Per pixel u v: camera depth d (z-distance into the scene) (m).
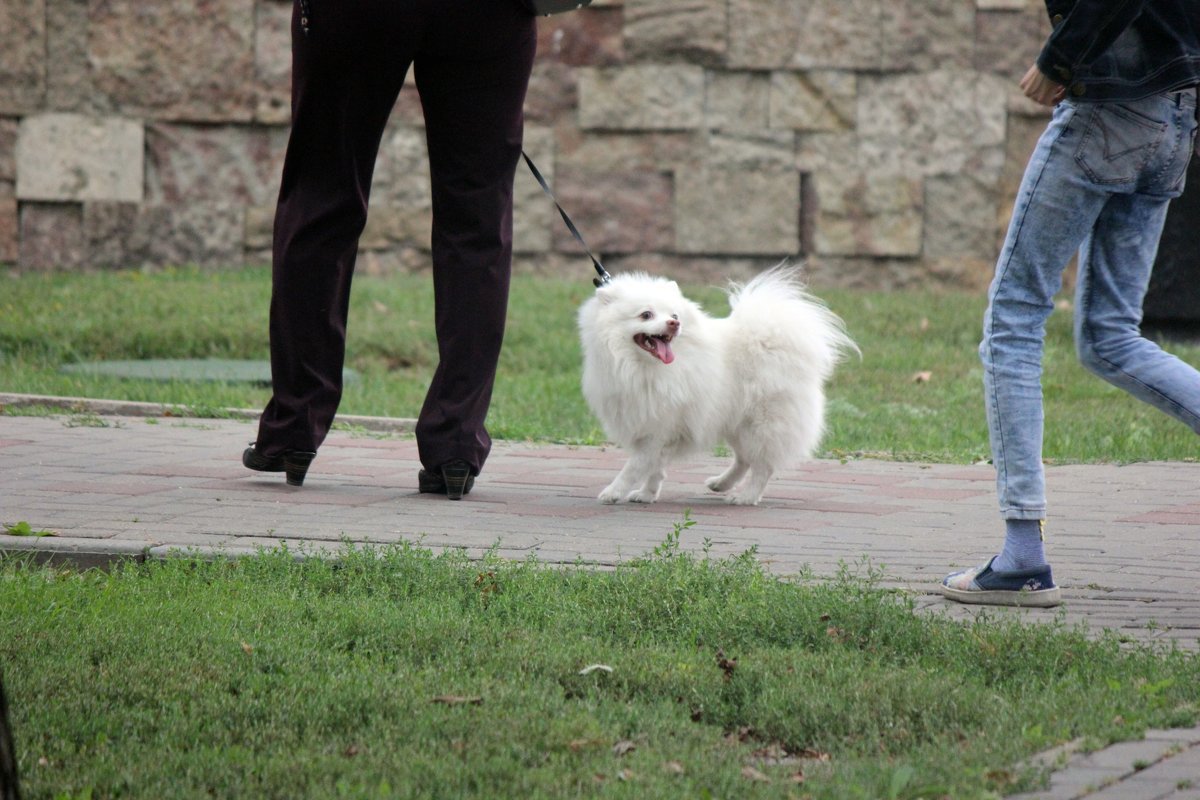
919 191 22.67
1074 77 6.90
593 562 7.98
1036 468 7.29
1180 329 19.11
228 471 10.97
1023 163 22.72
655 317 9.90
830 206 22.70
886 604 6.72
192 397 14.75
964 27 22.50
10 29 22.12
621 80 22.58
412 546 8.38
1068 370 17.56
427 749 5.03
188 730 5.23
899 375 17.28
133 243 22.58
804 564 7.89
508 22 9.52
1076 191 7.08
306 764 4.85
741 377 10.29
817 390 10.49
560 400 15.43
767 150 22.62
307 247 9.95
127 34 22.34
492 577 7.32
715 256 22.84
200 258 22.70
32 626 6.42
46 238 22.47
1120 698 5.46
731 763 4.96
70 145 22.30
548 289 20.94
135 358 17.64
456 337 10.02
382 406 14.91
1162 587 7.69
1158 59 6.88
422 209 22.83
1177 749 4.97
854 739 5.23
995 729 5.21
